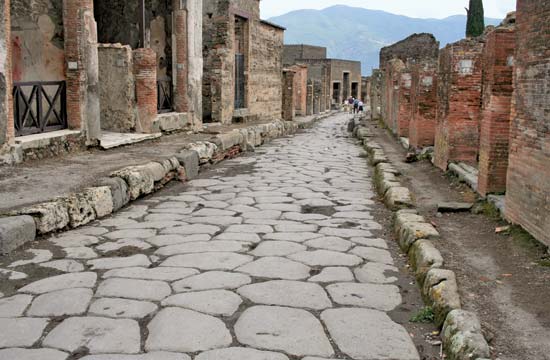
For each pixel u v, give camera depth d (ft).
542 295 14.05
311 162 43.14
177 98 50.44
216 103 60.03
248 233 20.93
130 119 42.09
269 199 27.86
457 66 33.19
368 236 20.93
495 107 23.75
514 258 17.12
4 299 14.17
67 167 28.71
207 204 26.45
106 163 30.17
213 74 59.57
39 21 33.50
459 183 30.48
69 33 33.88
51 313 13.30
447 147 34.22
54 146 32.01
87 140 35.09
